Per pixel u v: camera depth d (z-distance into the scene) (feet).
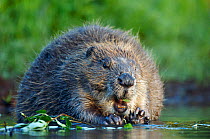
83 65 29.53
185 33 70.49
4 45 55.57
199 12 74.38
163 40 65.77
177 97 54.65
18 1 58.08
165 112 37.83
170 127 26.27
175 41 66.69
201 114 35.78
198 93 56.85
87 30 33.94
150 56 35.65
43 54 33.91
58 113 30.53
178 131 24.06
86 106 29.32
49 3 58.18
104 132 23.49
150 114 32.37
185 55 65.57
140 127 26.27
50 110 31.12
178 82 60.95
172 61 63.57
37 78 32.76
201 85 60.08
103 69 28.58
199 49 68.44
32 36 56.18
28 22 56.90
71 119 29.68
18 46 54.90
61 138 20.86
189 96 55.31
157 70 35.24
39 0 58.23
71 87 29.78
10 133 22.40
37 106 32.12
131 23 61.16
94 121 28.86
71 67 30.27
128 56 29.86
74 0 58.65
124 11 62.34
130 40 33.91
